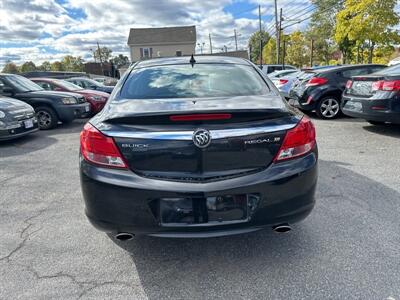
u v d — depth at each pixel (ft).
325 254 8.58
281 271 8.00
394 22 65.21
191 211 7.39
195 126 7.36
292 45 143.23
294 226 10.00
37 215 11.37
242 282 7.66
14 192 13.55
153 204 7.41
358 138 20.53
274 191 7.53
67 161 18.06
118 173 7.47
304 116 8.34
